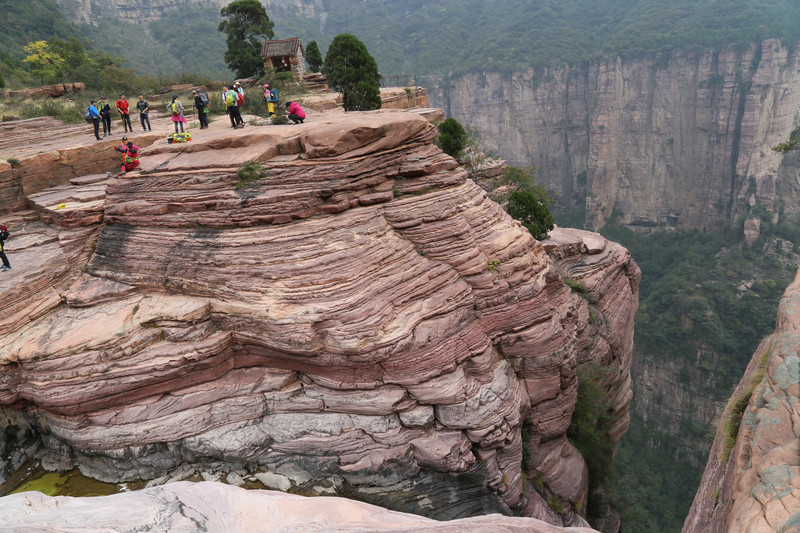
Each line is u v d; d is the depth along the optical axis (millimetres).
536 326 18141
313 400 15789
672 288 73250
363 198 16766
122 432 15055
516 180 37250
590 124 116438
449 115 146125
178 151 18578
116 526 9570
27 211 21078
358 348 14625
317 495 15172
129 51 128875
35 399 14867
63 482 15070
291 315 14664
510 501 16797
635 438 56438
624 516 30562
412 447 15836
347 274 15078
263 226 16047
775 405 7000
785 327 8305
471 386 16219
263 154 17094
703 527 7969
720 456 8727
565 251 31391
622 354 33375
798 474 5793
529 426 19078
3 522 9609
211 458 15430
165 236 16797
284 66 46094
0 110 34375
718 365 62250
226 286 15422
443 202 17531
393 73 164500
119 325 15414
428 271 16562
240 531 10602
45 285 16688
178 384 15445
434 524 11016
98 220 18453
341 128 16672
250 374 16000
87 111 24844
